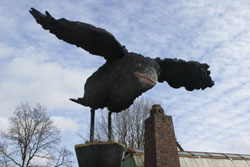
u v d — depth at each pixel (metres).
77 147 4.31
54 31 4.30
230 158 11.90
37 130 16.31
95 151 4.16
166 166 7.64
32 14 4.06
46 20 4.08
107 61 4.68
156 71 4.64
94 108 4.75
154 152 7.85
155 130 8.14
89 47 4.54
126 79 4.34
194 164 11.00
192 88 6.02
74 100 5.13
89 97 4.74
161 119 8.40
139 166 10.39
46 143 16.31
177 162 7.80
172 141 8.09
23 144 15.77
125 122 19.77
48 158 16.03
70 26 4.14
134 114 20.33
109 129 4.82
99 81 4.62
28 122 16.38
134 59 4.45
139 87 4.29
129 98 4.49
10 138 15.72
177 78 5.79
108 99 4.73
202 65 5.59
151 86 4.39
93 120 4.69
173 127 8.38
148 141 8.43
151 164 7.93
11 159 15.46
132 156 10.90
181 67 5.53
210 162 11.39
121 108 4.77
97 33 4.24
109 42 4.34
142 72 4.34
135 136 19.39
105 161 4.12
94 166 4.13
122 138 19.12
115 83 4.45
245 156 12.58
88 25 4.16
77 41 4.46
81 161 4.24
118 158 4.20
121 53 4.48
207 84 5.81
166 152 7.86
